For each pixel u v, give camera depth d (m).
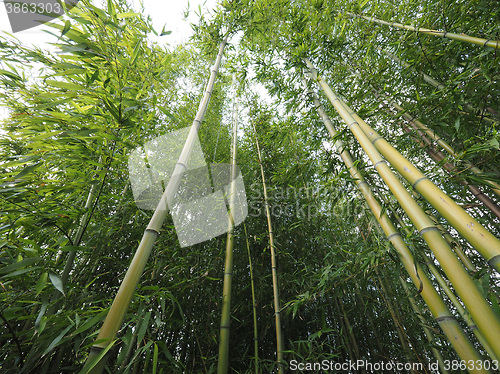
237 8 2.41
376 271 1.90
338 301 2.25
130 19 1.76
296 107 2.56
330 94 1.84
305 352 1.86
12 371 0.96
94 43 1.26
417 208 1.00
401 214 1.88
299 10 2.51
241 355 2.01
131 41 1.59
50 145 1.19
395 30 2.22
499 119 1.77
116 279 1.76
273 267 2.02
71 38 1.19
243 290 2.33
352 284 2.09
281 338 1.69
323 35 2.24
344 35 2.42
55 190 1.19
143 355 1.62
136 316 1.05
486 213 2.06
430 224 0.93
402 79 2.13
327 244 2.48
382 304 2.17
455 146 1.89
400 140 2.06
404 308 2.08
